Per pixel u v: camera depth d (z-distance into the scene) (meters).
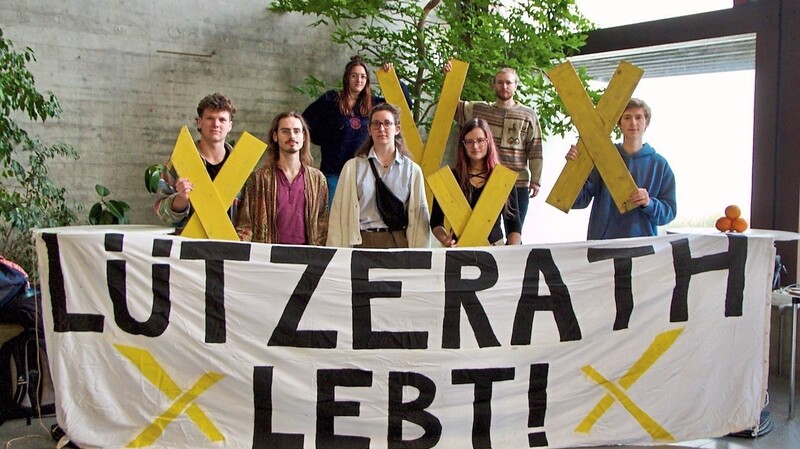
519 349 2.98
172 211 3.07
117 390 2.79
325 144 4.27
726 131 4.73
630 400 3.04
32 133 4.53
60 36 4.58
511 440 2.95
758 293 3.14
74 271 2.78
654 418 3.04
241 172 2.97
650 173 3.52
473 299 2.97
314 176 3.29
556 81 3.35
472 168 3.33
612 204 3.57
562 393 3.00
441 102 4.04
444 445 2.92
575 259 3.04
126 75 4.80
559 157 6.17
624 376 3.04
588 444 2.98
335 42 5.46
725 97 4.73
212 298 2.84
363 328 2.91
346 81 4.17
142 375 2.80
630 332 3.05
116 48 4.76
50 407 3.41
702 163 4.89
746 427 3.12
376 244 3.26
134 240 2.80
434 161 4.05
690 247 3.09
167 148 4.98
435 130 4.05
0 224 4.31
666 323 3.07
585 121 3.31
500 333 2.98
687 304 3.08
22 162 4.50
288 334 2.87
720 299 3.11
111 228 3.16
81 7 4.62
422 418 2.92
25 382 3.36
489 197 3.13
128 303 2.79
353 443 2.89
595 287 3.04
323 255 2.92
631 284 3.05
